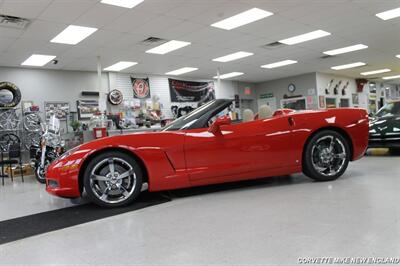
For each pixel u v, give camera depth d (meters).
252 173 3.22
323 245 1.71
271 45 9.12
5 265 1.74
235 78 14.70
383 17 7.27
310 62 12.15
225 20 6.75
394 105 6.64
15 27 6.16
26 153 8.88
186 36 7.64
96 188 2.89
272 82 16.23
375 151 6.65
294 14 6.66
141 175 2.97
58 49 7.85
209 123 3.26
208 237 1.95
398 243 1.68
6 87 8.73
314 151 3.47
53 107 9.81
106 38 7.32
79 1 5.23
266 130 3.28
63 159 2.91
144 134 3.02
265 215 2.32
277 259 1.57
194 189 3.50
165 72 12.02
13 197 4.08
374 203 2.45
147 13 6.01
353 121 3.61
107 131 9.01
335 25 7.64
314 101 14.64
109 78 11.10
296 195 2.89
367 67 14.34
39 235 2.24
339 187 3.12
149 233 2.11
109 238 2.07
